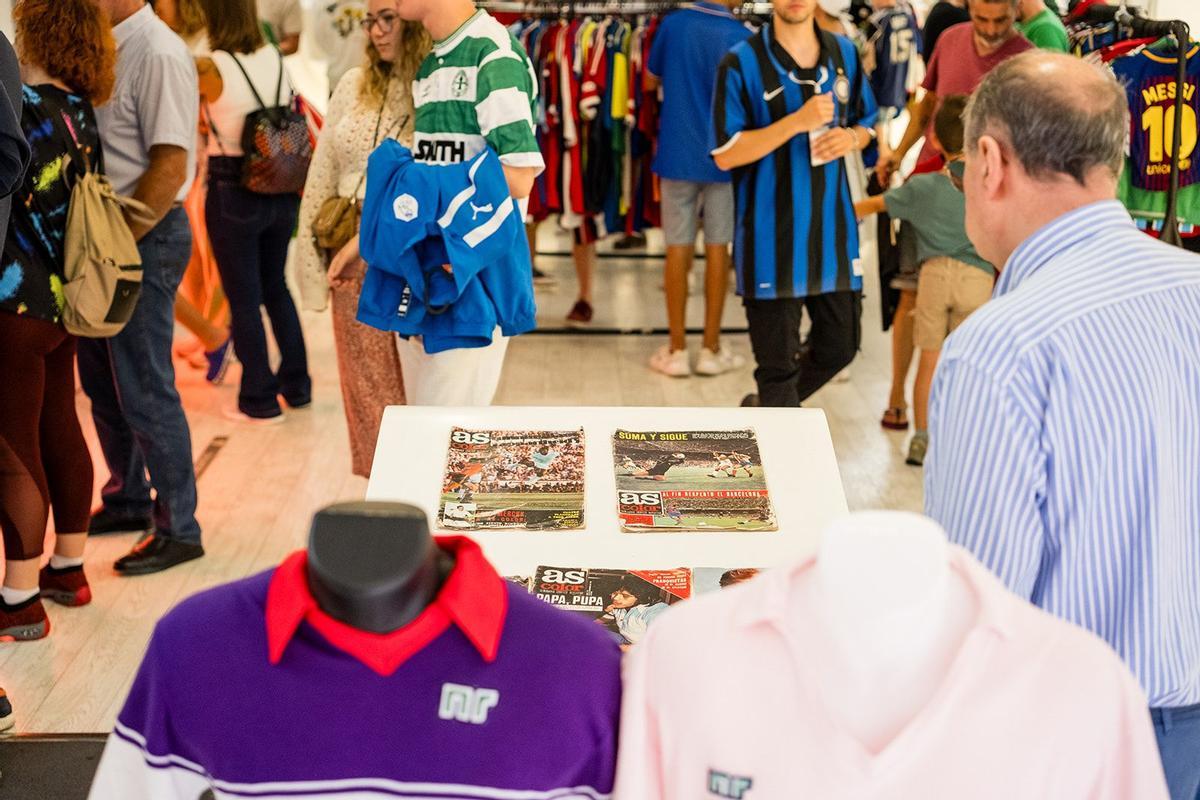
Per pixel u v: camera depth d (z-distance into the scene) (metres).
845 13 5.48
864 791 0.96
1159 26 3.46
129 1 2.98
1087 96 1.41
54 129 2.67
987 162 1.48
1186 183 3.52
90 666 2.86
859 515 0.97
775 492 1.85
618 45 4.89
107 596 3.16
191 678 1.04
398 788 1.03
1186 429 1.38
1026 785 0.96
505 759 1.03
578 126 4.98
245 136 3.81
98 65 2.78
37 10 2.70
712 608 1.03
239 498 3.73
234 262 4.03
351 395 3.36
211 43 3.79
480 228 2.45
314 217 3.25
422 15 2.56
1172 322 1.37
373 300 2.59
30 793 2.44
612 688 1.06
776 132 3.38
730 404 4.52
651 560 1.71
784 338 3.64
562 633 1.06
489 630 1.02
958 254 3.75
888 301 4.49
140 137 3.04
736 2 4.43
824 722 0.96
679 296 4.71
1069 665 0.97
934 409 1.42
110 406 3.39
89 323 2.77
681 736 1.01
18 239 2.64
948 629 0.97
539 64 4.92
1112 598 1.40
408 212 2.43
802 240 3.51
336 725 1.02
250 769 1.03
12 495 2.82
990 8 3.84
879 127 5.39
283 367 4.40
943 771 0.96
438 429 1.97
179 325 4.82
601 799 1.07
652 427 1.99
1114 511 1.36
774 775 0.98
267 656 1.03
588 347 5.12
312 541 0.98
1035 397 1.33
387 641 1.00
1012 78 1.46
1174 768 1.52
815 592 0.96
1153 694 1.43
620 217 5.17
